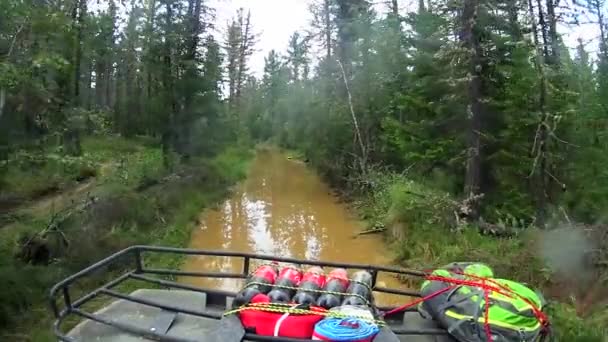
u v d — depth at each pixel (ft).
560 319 24.61
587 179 44.73
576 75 52.80
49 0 34.78
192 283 36.22
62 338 12.59
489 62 42.91
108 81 140.77
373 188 64.85
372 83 75.56
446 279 14.03
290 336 12.28
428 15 55.26
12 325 25.93
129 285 32.48
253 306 12.72
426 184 54.24
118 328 13.26
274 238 51.80
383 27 75.72
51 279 30.27
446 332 13.52
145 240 40.83
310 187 88.84
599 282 27.94
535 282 30.01
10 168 35.91
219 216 60.64
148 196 52.11
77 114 38.75
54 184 51.96
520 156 45.09
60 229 34.86
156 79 78.84
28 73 29.50
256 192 81.76
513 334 12.55
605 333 23.73
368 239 50.70
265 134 233.55
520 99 44.11
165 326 13.91
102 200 43.57
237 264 42.01
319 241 50.75
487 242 38.68
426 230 43.24
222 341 12.07
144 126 110.01
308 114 107.04
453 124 50.83
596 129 48.57
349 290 13.71
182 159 78.59
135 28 104.37
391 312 14.71
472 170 44.14
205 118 83.05
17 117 31.12
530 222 43.37
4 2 28.58
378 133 74.64
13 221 38.96
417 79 55.47
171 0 73.00
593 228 31.99
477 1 41.24
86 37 61.93
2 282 27.61
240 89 229.86
